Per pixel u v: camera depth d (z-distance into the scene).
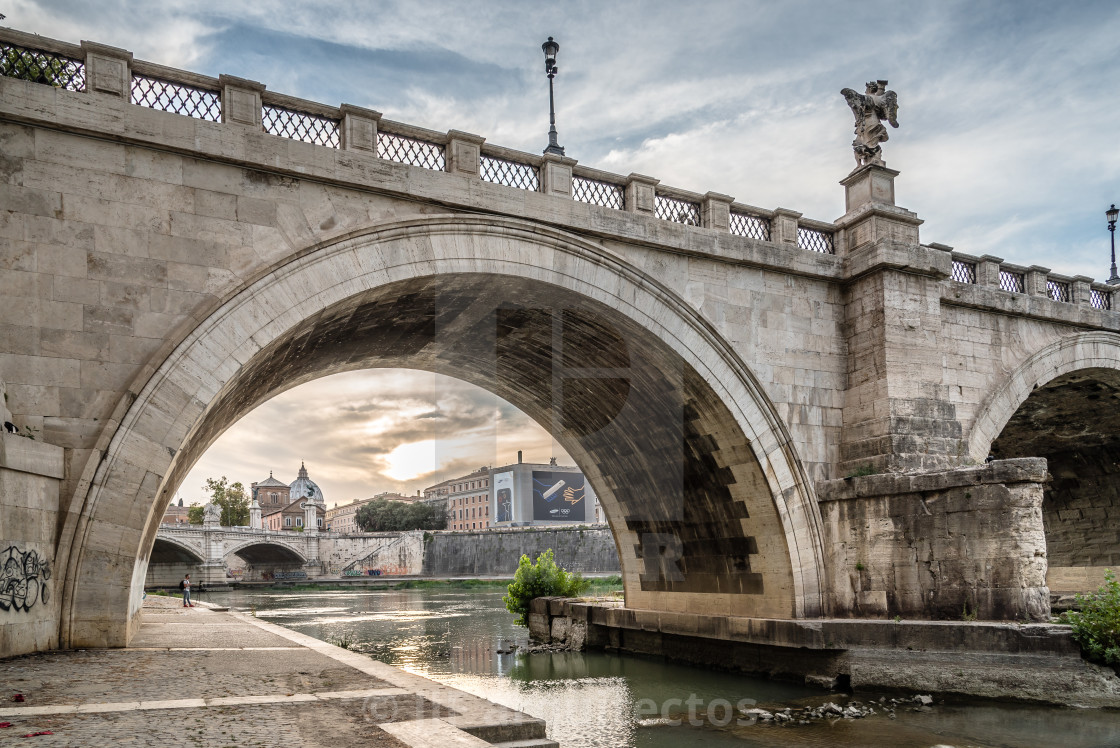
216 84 12.73
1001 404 19.73
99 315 11.48
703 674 18.05
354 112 13.56
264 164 12.63
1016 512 14.60
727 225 17.27
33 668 9.37
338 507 136.12
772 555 17.36
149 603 33.12
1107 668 13.35
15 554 9.92
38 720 6.80
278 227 12.83
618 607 22.56
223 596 62.34
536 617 26.50
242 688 8.86
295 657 12.16
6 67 11.41
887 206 18.23
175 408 11.58
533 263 14.88
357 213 13.49
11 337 10.93
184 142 12.12
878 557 16.36
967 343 19.67
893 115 18.81
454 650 23.05
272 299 12.53
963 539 15.17
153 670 9.79
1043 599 14.41
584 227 15.36
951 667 14.42
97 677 9.06
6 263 11.02
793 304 17.91
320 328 14.34
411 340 18.22
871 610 16.28
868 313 17.92
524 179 15.45
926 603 15.52
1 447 9.70
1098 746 11.19
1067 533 31.48
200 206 12.30
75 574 10.90
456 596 57.97
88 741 6.09
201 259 12.21
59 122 11.35
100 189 11.69
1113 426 26.50
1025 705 13.64
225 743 6.17
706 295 16.84
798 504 17.11
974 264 20.42
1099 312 22.08
